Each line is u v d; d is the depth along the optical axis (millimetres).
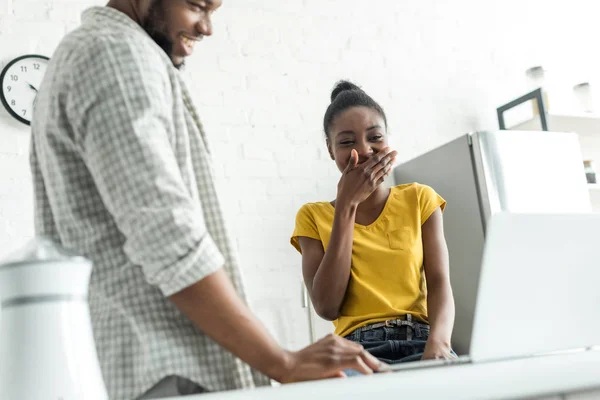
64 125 842
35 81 2805
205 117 3129
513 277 765
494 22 3951
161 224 754
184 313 779
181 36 955
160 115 825
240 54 3275
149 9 924
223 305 764
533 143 3137
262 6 3387
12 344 609
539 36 4047
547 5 4125
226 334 767
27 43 2842
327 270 1415
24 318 614
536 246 778
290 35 3408
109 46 825
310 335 2877
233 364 845
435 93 3678
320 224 1573
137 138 783
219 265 781
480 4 3945
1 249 2629
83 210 853
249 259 3037
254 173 3154
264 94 3273
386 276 1422
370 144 1557
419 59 3691
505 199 2992
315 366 772
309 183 3242
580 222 808
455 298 3066
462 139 3092
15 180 2713
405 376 514
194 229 767
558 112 3611
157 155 784
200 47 3201
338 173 3316
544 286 777
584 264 804
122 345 827
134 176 773
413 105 3609
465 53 3820
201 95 3148
